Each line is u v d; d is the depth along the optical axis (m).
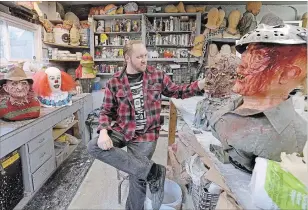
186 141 1.95
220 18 4.21
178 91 1.57
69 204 2.04
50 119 2.38
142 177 1.42
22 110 2.04
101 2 4.43
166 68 4.51
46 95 2.62
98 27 4.55
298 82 0.80
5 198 1.80
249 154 0.82
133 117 1.55
